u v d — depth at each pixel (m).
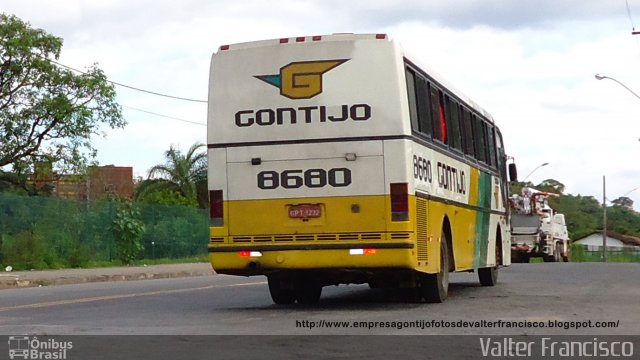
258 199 13.57
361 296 17.20
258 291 19.06
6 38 39.28
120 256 32.28
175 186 52.06
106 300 16.48
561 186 100.44
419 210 13.70
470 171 17.91
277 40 13.61
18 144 40.00
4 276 24.22
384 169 13.20
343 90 13.34
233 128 13.70
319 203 13.38
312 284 15.36
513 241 45.34
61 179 42.03
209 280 24.64
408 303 15.18
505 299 15.91
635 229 109.94
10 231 28.25
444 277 15.39
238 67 13.73
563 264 36.28
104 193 48.56
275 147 13.53
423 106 14.38
